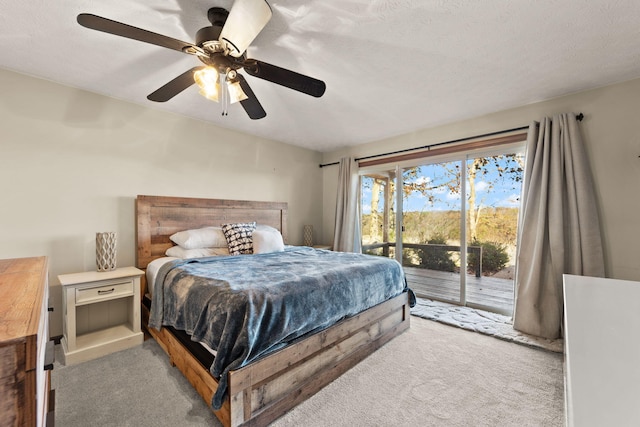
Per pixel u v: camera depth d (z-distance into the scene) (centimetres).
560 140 250
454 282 343
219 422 141
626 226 227
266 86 240
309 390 162
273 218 396
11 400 52
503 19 157
